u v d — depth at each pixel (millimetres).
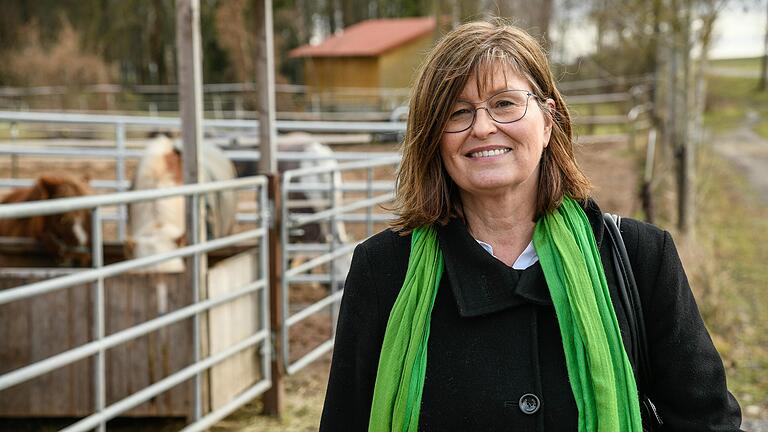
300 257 7879
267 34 4887
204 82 36812
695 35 9094
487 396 1726
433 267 1811
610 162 14297
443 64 1820
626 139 17500
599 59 22797
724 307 6613
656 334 1795
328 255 5520
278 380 4918
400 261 1868
